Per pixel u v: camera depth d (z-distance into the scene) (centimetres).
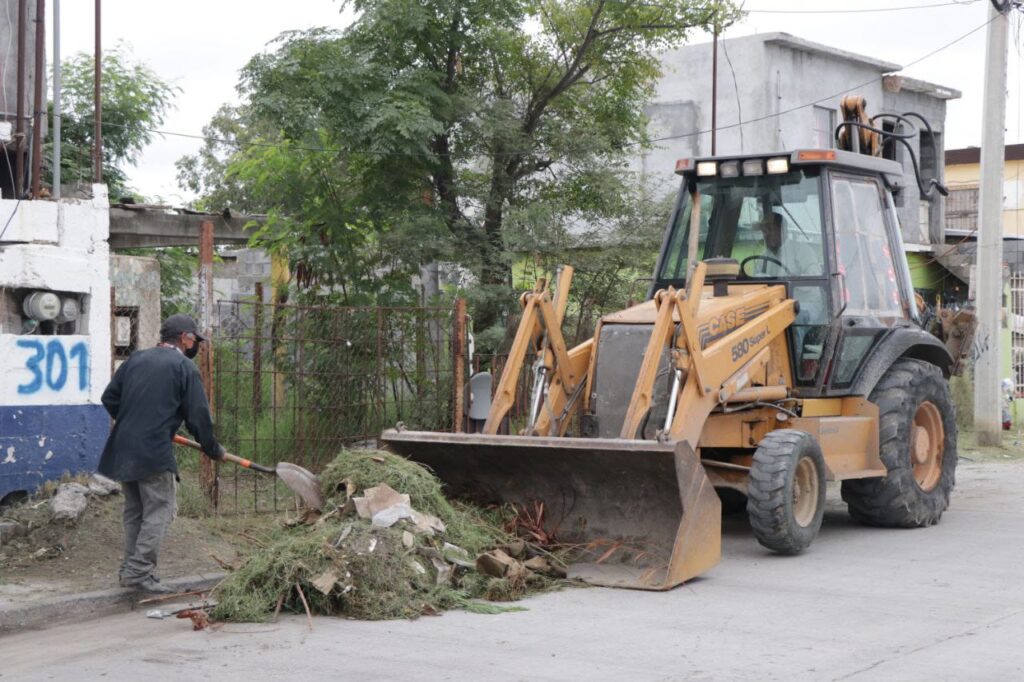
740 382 887
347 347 1145
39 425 900
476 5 1473
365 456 797
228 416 1105
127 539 746
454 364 1165
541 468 810
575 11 1598
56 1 958
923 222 2852
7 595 713
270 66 1400
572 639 631
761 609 705
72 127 1650
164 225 1467
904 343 1027
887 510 1012
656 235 1570
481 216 1555
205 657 601
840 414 1012
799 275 980
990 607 711
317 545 711
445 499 823
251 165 1454
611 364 884
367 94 1396
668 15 1603
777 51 2595
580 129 1588
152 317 1034
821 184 984
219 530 895
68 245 923
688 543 765
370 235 1478
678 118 2678
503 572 741
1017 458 1664
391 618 680
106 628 675
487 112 1504
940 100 2950
